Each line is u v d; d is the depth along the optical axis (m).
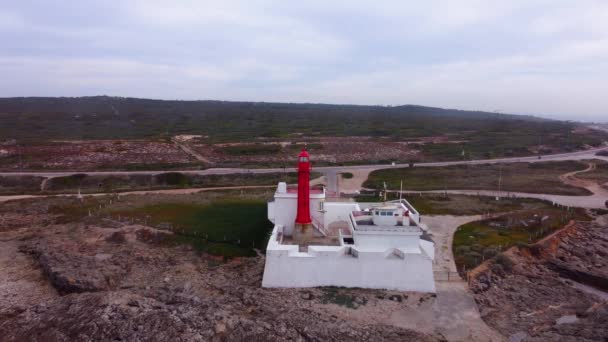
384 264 28.27
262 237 37.97
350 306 26.00
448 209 48.75
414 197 55.28
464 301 26.97
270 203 35.28
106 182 65.69
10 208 47.78
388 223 30.08
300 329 21.86
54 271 29.31
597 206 51.00
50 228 41.09
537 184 65.06
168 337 19.92
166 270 31.72
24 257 34.12
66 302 23.62
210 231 39.22
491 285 29.75
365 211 32.66
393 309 25.86
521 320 25.30
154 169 75.44
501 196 56.09
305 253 28.98
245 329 21.16
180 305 23.81
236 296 27.14
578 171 78.31
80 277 28.39
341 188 61.53
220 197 54.31
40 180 64.19
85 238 37.19
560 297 28.61
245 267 32.25
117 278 29.80
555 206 50.66
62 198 53.00
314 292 27.77
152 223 41.22
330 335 21.47
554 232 40.25
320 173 73.38
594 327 22.84
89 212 45.56
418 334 22.58
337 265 28.48
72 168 74.81
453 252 34.56
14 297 27.34
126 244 36.34
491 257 33.56
